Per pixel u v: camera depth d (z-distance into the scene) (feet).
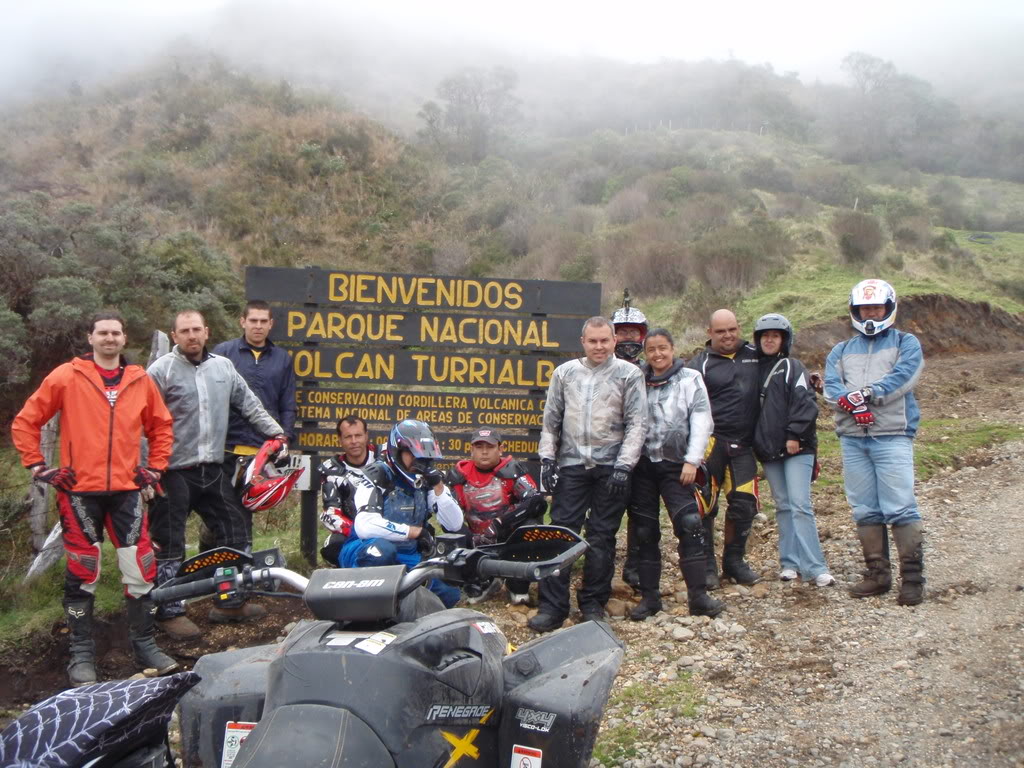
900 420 20.33
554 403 20.81
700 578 20.20
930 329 71.00
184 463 20.20
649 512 20.74
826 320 62.54
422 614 11.02
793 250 83.41
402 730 8.50
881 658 17.30
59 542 21.06
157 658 18.54
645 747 14.44
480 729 10.18
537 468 24.66
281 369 22.90
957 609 19.35
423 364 24.75
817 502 28.71
